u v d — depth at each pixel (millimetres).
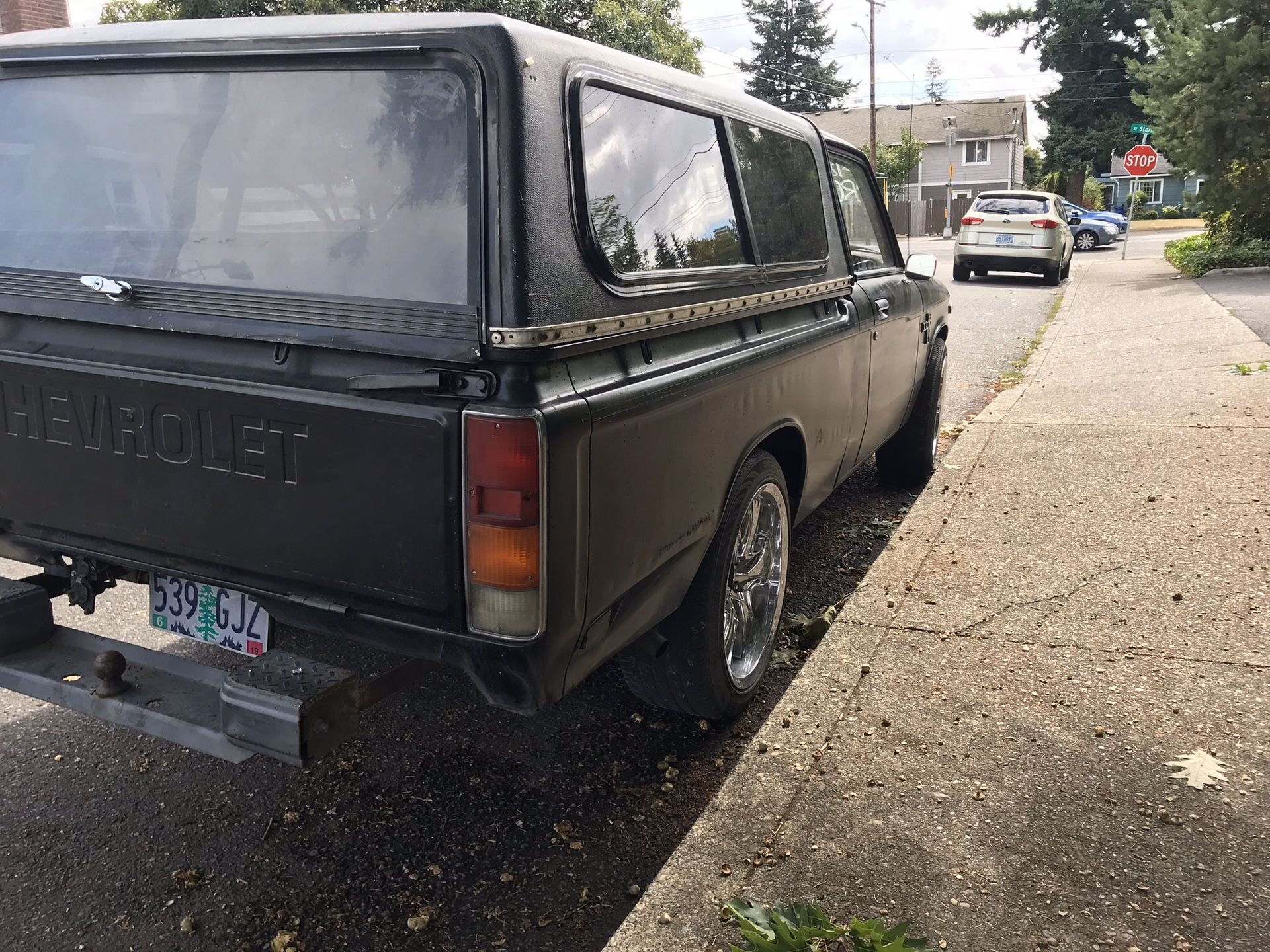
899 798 2771
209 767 3168
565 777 3109
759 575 3445
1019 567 4367
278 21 2258
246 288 2262
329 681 2201
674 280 2604
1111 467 5727
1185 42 17812
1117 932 2264
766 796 2799
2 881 2623
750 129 3271
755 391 3084
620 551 2371
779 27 67625
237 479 2295
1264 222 17719
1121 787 2789
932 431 5828
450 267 2068
